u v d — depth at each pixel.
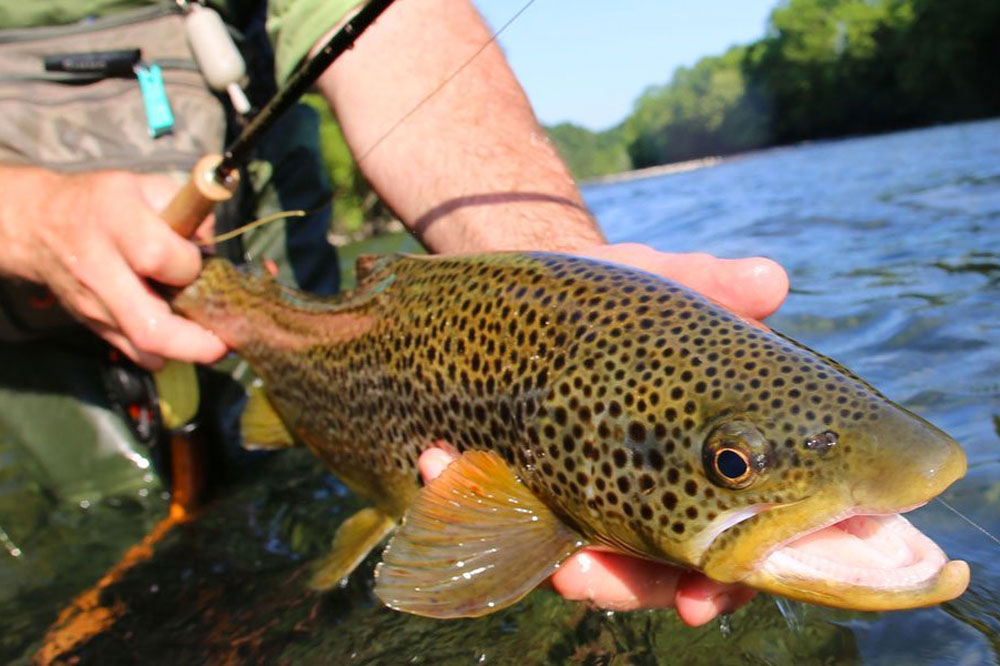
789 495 0.28
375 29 0.53
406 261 0.42
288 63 0.55
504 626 0.41
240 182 0.64
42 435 0.64
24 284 0.54
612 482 0.31
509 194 0.46
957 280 0.73
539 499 0.34
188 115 0.59
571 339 0.33
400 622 0.43
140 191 0.47
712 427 0.29
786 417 0.28
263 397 0.51
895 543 0.27
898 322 0.65
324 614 0.45
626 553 0.33
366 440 0.42
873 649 0.34
